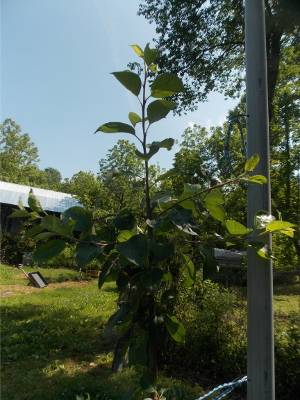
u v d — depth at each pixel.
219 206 1.43
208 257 1.24
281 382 3.68
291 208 10.62
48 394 3.71
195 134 20.02
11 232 19.47
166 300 1.31
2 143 43.66
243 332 4.34
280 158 12.20
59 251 1.05
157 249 1.17
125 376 4.16
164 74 1.27
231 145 14.89
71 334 6.12
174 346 4.54
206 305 4.51
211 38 9.59
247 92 1.91
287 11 7.86
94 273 15.27
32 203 1.08
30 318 7.22
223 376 4.21
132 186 1.48
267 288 1.65
